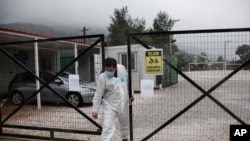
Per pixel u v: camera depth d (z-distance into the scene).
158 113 9.07
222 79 5.03
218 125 7.41
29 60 8.48
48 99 8.55
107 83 4.93
